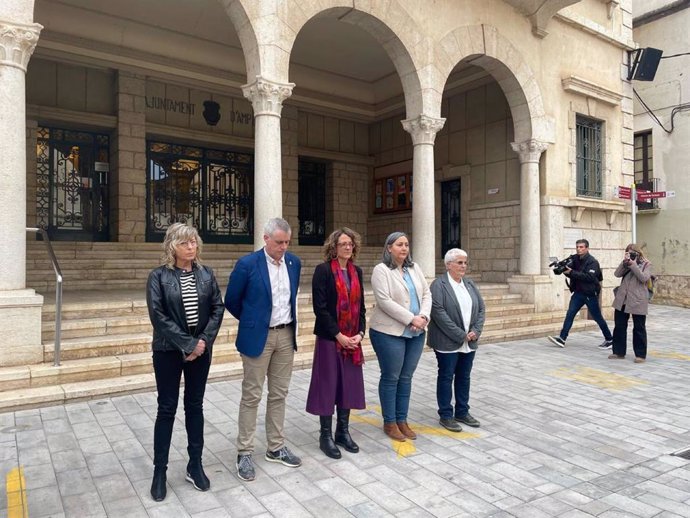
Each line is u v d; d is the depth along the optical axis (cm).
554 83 1155
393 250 442
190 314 339
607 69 1281
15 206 550
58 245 991
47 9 1006
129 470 375
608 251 1255
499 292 1116
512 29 1070
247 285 374
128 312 702
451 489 353
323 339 415
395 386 445
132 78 1132
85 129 1145
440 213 1383
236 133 1307
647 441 448
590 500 339
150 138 1225
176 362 340
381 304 432
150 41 1126
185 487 351
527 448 430
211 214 1320
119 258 1016
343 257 421
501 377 673
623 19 1309
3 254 545
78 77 1109
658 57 1319
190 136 1230
